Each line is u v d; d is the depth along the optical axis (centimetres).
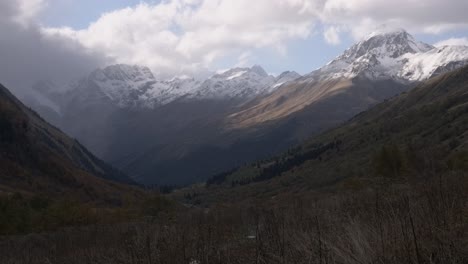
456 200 823
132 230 1154
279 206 1401
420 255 623
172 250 902
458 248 606
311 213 1030
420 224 727
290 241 801
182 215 1377
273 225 933
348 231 741
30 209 5197
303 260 700
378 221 768
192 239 952
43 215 5009
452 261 584
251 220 1274
